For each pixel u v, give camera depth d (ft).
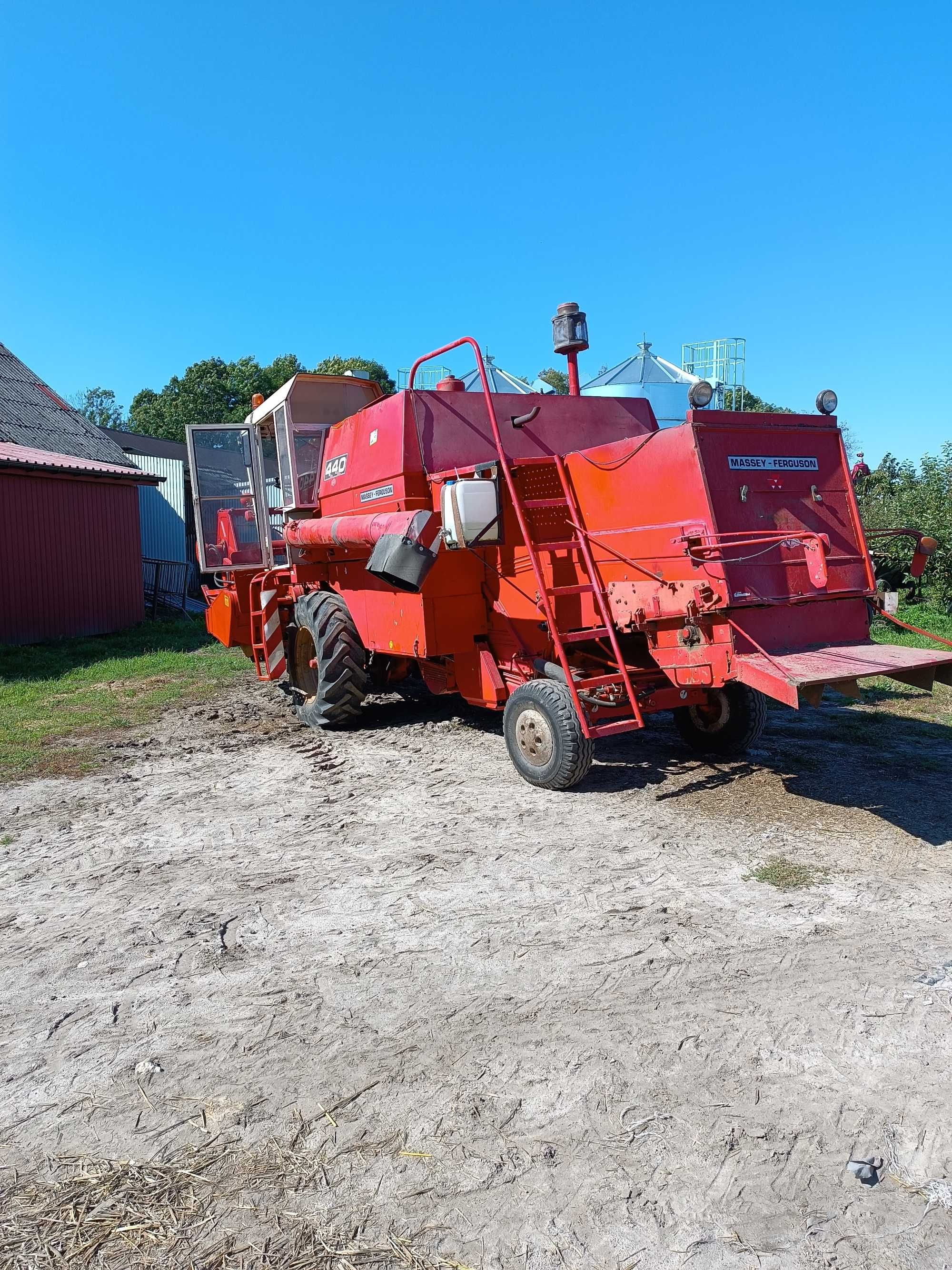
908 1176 7.03
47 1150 7.72
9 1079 8.82
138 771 20.74
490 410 17.03
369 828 15.90
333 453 23.50
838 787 16.87
